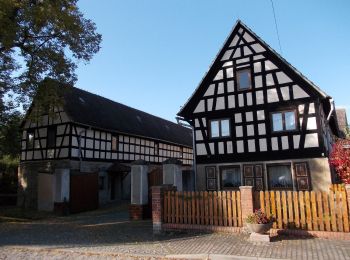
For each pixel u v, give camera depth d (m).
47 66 17.81
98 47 19.41
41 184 22.88
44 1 15.43
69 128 23.69
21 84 17.19
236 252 8.09
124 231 11.80
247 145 18.09
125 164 28.92
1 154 24.42
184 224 11.04
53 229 13.08
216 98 19.25
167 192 11.45
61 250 8.80
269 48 18.08
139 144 31.25
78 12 18.06
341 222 9.33
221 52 19.38
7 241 10.51
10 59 17.42
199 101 19.69
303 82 17.12
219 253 8.02
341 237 9.19
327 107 18.16
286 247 8.44
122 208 21.48
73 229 12.89
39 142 25.00
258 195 10.33
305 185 16.42
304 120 16.86
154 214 11.36
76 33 17.45
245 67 18.70
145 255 8.04
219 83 19.30
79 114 24.92
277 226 9.93
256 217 9.41
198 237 10.13
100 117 27.34
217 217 10.78
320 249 8.12
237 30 19.19
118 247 9.03
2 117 19.42
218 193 10.85
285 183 17.03
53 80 18.06
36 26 16.47
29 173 25.12
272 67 18.03
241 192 10.42
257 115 18.08
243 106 18.50
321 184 16.12
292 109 17.23
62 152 23.67
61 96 19.50
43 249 9.00
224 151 18.61
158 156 34.25
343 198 9.37
